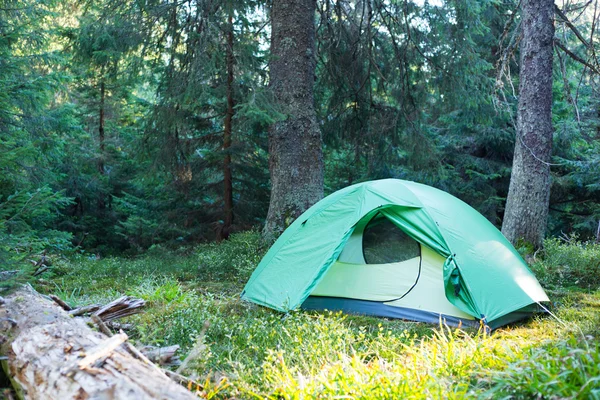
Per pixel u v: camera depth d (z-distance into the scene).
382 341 4.42
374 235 6.42
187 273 8.87
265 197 14.23
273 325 5.11
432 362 3.44
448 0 11.63
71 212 15.62
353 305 6.22
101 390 2.36
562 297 6.66
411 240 6.19
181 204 14.65
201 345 3.77
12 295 4.17
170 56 10.96
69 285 7.71
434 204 6.14
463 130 15.50
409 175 15.70
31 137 8.93
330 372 3.35
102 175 15.91
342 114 13.49
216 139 13.73
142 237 14.34
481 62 12.10
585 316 5.57
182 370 3.46
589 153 14.15
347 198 6.45
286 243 6.64
